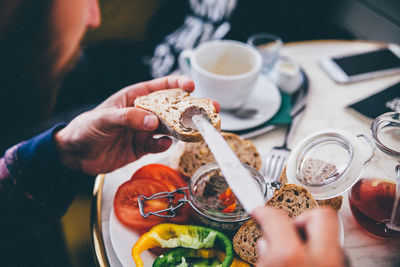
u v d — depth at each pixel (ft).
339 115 4.09
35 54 3.20
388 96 4.16
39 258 4.33
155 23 7.55
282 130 3.90
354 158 2.53
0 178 2.94
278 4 9.21
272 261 1.41
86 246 4.35
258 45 5.27
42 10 2.79
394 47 5.11
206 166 2.87
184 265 2.50
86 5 2.97
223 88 3.85
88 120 2.92
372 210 2.53
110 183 3.25
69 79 6.33
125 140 3.36
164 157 3.46
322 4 9.18
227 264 2.40
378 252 2.69
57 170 2.99
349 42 5.34
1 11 2.66
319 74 4.74
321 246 1.42
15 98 4.61
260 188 2.63
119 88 6.49
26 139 5.41
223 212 2.68
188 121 2.74
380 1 7.77
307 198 2.57
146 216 2.66
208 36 7.54
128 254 2.63
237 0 8.65
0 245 3.25
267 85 4.43
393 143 2.55
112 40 6.66
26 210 3.03
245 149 3.34
